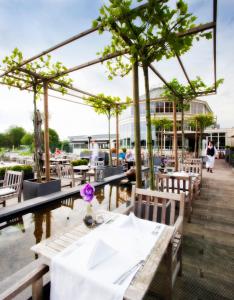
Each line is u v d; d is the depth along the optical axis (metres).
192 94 5.77
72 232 1.43
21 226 3.16
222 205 4.26
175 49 2.19
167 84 4.73
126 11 1.83
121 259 1.07
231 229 3.09
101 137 33.59
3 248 2.47
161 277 1.90
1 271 2.00
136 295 0.82
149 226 1.50
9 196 3.73
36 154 4.85
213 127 26.67
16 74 4.24
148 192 2.06
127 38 2.22
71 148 36.12
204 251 2.45
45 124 4.77
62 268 1.01
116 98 7.96
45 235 2.83
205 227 3.16
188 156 11.74
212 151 9.12
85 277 0.93
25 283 1.00
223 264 2.18
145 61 2.53
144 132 22.34
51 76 4.39
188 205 3.37
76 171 9.01
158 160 9.62
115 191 5.55
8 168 6.48
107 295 0.86
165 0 1.74
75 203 4.38
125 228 1.46
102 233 1.39
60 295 1.02
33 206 3.86
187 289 1.79
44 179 5.24
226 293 1.75
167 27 2.01
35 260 2.04
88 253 1.13
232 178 7.55
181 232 1.92
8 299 0.91
